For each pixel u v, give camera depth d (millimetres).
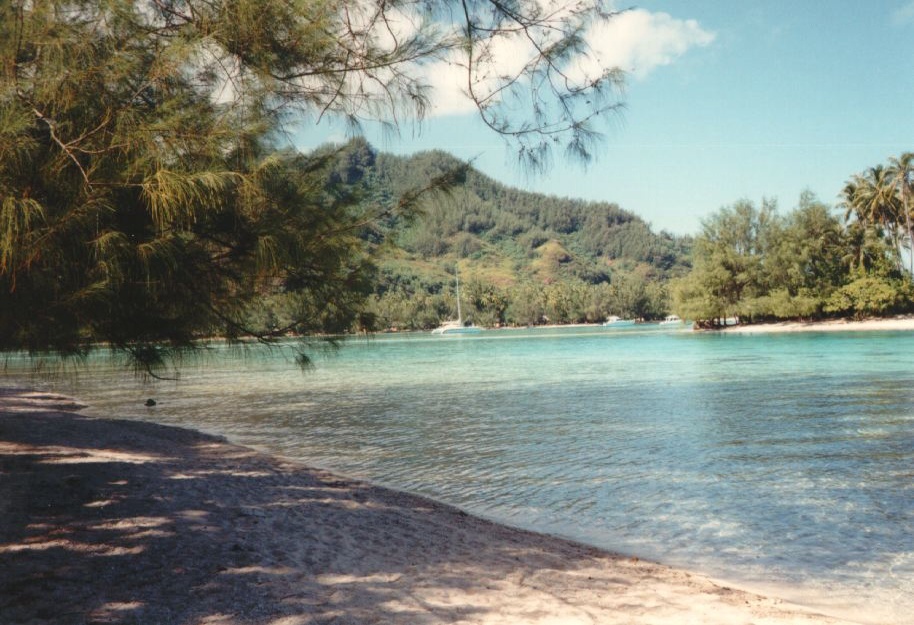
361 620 4547
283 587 5109
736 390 24766
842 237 82250
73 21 3617
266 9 4070
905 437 14281
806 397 21969
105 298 3918
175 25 4086
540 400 23797
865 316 80125
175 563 5480
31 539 5875
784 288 81625
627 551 7258
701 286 86250
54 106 3553
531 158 4805
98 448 11930
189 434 15758
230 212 4477
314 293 5215
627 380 30688
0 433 12680
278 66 4430
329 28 4422
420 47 4637
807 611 5270
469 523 8242
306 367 5465
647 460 12570
